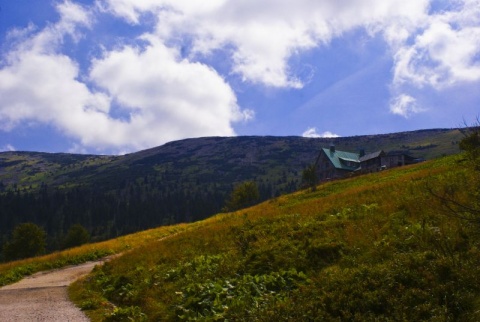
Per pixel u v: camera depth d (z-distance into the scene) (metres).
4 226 175.38
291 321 9.54
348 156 113.31
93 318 14.39
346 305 9.78
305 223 21.75
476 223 10.91
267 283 13.28
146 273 20.22
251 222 27.00
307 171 76.75
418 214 16.95
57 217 193.88
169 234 52.03
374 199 24.92
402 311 8.88
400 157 99.12
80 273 30.75
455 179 22.16
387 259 12.45
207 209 173.62
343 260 13.83
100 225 181.50
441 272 10.12
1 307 17.53
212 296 13.13
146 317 13.51
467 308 8.50
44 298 19.64
